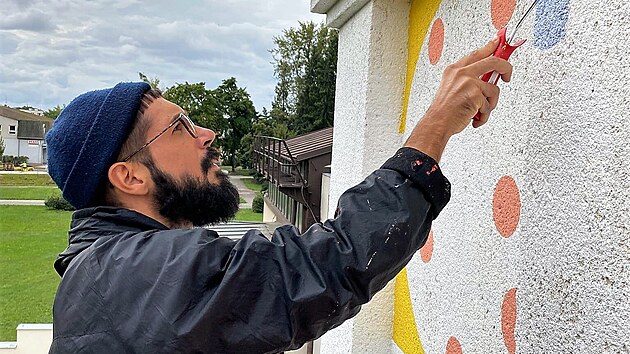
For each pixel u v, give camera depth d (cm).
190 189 109
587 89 86
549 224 95
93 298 86
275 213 863
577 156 88
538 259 98
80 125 105
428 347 149
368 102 177
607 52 81
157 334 80
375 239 81
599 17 83
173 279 82
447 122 90
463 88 91
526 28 105
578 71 88
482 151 121
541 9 99
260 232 90
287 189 692
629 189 76
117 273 86
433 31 153
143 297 83
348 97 203
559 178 92
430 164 86
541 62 99
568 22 91
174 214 109
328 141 817
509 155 110
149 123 107
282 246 85
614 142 79
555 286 92
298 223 740
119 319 83
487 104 96
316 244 83
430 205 87
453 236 135
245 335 80
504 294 110
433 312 147
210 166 114
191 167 111
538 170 99
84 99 109
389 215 83
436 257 145
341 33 221
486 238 118
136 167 106
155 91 113
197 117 820
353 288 82
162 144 107
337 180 218
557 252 92
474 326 123
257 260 83
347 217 84
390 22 175
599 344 81
